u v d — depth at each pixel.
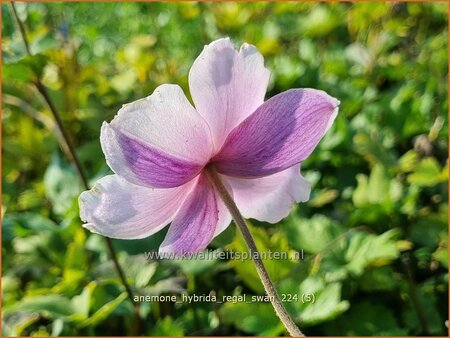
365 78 0.36
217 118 0.12
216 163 0.13
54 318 0.22
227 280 0.24
